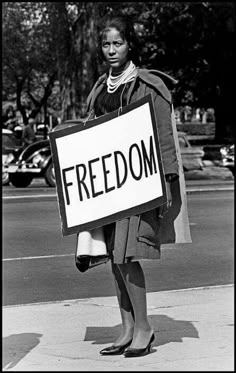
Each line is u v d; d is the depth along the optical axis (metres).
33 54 49.34
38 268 11.02
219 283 9.91
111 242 5.87
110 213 5.77
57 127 22.73
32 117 54.16
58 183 5.90
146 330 5.99
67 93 32.84
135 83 5.89
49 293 9.34
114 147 5.82
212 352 6.18
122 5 33.44
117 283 6.07
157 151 5.73
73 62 32.50
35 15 45.31
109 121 5.83
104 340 6.68
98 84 6.10
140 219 5.74
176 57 42.62
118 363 5.84
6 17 45.75
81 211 5.84
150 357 5.98
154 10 36.88
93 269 11.00
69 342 6.62
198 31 40.59
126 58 5.92
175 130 5.89
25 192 23.25
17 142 30.55
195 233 14.29
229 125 45.75
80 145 5.87
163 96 5.79
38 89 63.28
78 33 32.38
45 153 25.16
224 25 40.03
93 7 31.98
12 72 52.03
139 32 40.28
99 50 6.06
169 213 5.98
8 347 6.46
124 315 6.12
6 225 15.41
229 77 44.09
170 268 11.03
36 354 6.20
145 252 5.73
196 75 44.12
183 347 6.34
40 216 16.84
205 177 30.27
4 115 59.91
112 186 5.80
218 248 12.69
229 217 16.56
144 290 5.93
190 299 8.67
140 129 5.78
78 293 9.34
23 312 8.03
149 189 5.74
